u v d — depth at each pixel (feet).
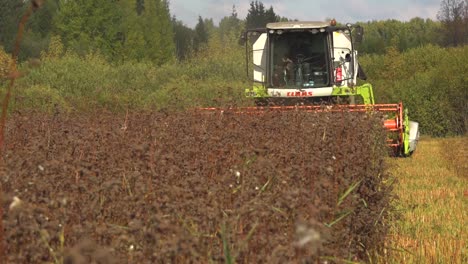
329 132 38.37
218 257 18.93
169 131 37.68
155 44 451.53
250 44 99.14
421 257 39.42
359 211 34.45
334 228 27.86
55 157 30.04
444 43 535.19
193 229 20.44
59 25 353.51
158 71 210.18
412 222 50.88
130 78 199.82
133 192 22.79
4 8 301.63
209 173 27.37
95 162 25.99
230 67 219.20
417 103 249.55
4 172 21.63
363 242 35.37
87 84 173.88
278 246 18.58
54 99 120.57
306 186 26.25
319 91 93.81
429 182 78.02
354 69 98.27
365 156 36.63
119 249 17.88
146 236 17.38
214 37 315.99
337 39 96.68
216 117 44.65
